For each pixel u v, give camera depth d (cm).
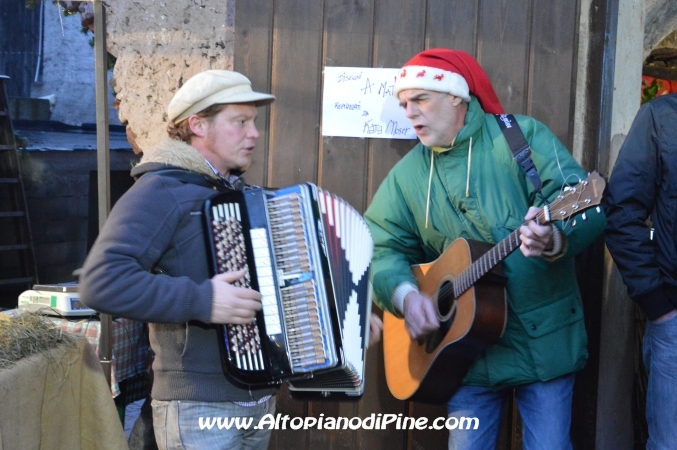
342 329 203
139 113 308
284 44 298
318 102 299
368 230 220
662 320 250
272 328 194
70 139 593
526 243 213
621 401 298
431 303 249
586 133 293
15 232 557
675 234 247
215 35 303
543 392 243
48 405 216
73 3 314
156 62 305
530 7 291
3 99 551
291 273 196
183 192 197
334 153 300
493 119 250
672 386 249
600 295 291
